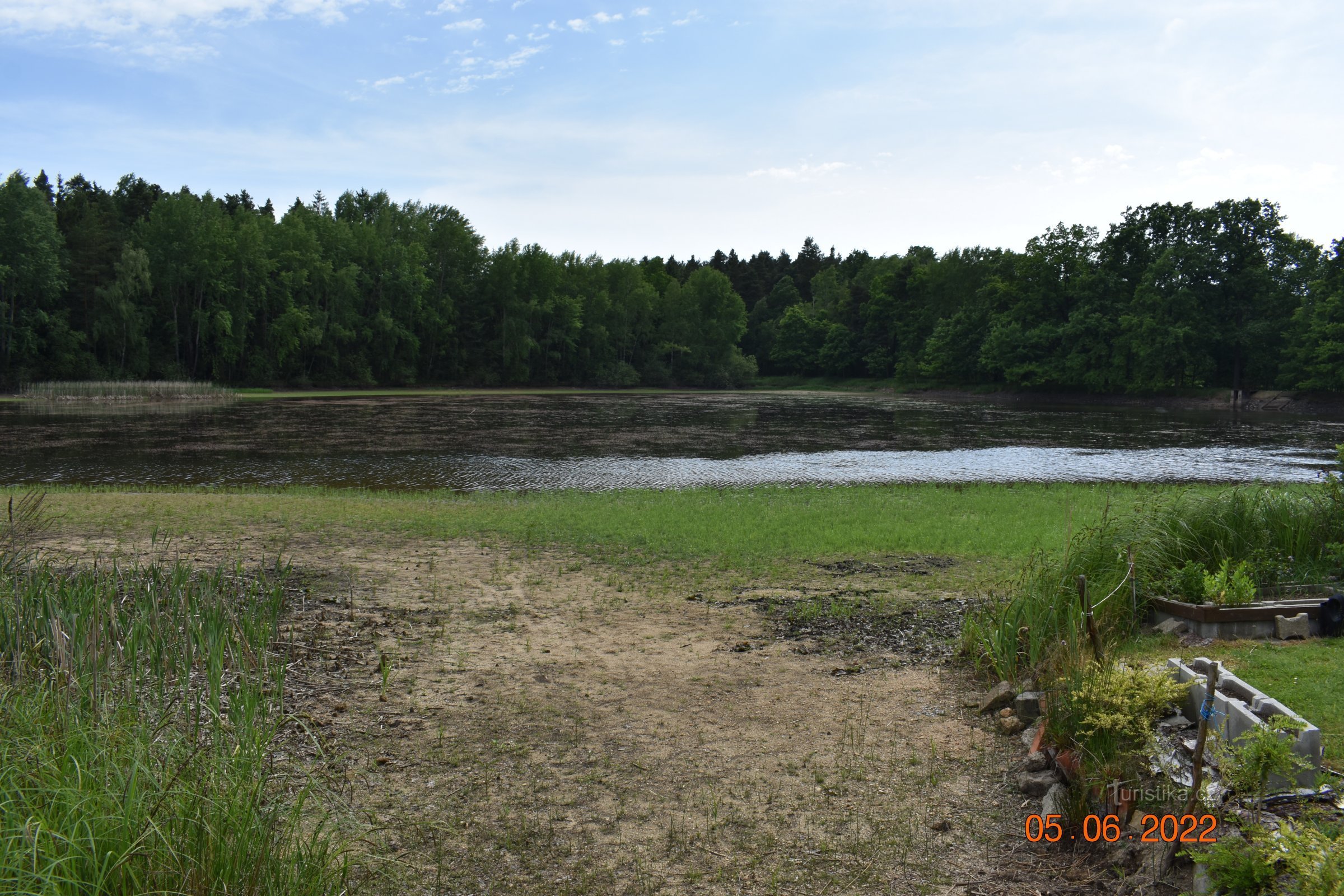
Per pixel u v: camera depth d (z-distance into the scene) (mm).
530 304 101375
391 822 5012
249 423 42656
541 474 25188
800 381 117938
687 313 115125
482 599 10375
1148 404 74688
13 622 7055
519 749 6039
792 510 17672
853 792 5449
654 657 8195
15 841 3502
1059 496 19938
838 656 8297
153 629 7395
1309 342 64438
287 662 7695
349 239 90500
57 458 27469
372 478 23984
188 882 3650
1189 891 4031
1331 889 3447
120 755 4336
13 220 67250
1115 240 81938
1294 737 4574
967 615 8969
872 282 112000
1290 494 10875
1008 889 4352
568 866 4586
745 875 4516
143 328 75125
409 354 93688
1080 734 5301
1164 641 7781
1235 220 76062
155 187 101750
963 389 90750
